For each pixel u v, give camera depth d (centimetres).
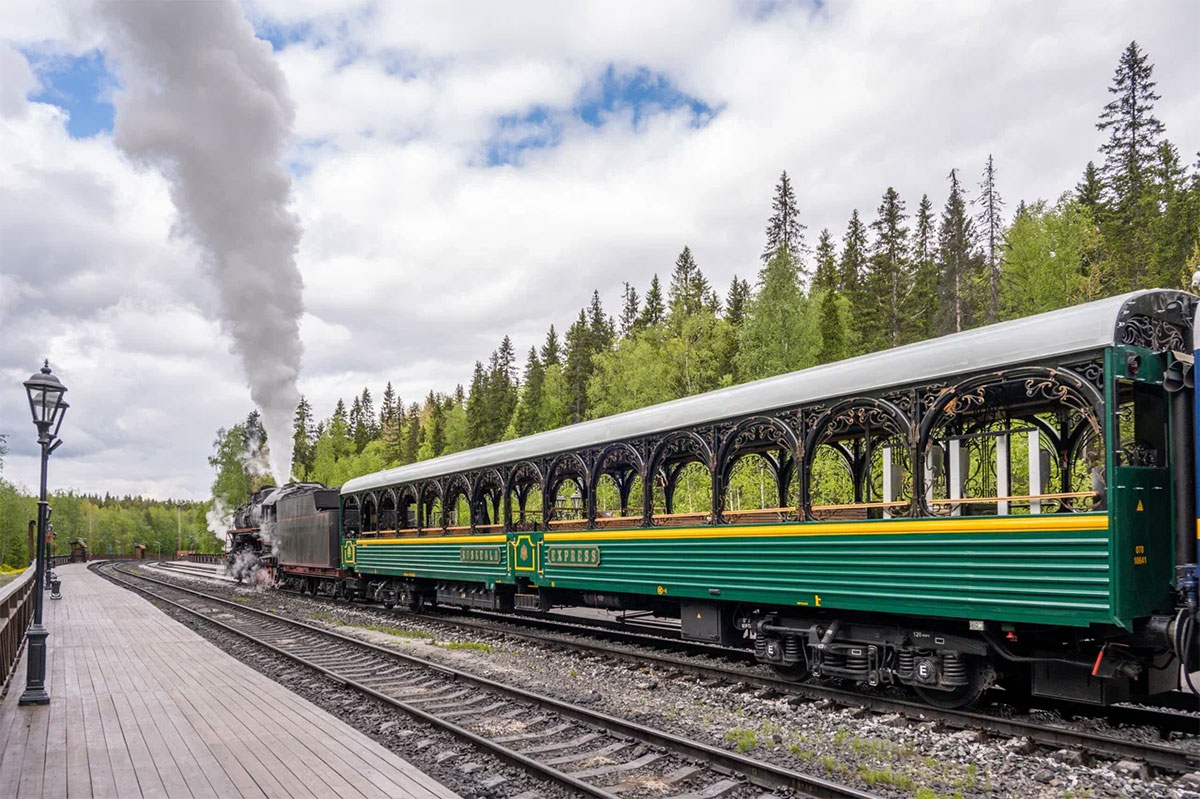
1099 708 783
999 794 588
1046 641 752
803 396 905
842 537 856
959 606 739
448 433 7144
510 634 1420
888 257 4825
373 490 2041
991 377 727
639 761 681
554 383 6106
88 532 13612
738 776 629
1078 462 830
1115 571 627
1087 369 657
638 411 1199
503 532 1498
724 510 1028
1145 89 4128
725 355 4278
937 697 820
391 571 1912
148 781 595
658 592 1116
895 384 805
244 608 2092
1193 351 650
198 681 1002
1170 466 674
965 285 4559
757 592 958
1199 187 4259
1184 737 683
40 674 872
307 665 1154
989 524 719
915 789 595
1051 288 3506
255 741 704
